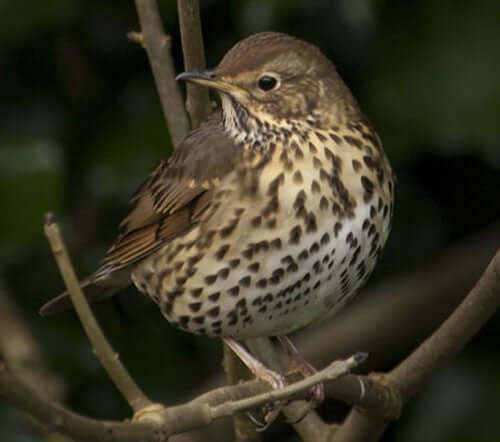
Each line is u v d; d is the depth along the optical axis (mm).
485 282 8578
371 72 11227
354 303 12477
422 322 12227
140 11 9789
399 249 12281
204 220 9367
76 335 11797
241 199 9258
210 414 7219
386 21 11180
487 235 12320
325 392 8680
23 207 10969
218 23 11672
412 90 11125
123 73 11750
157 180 10016
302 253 9219
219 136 9625
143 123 11477
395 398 8977
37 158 11039
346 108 9531
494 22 11117
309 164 9273
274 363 10172
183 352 11961
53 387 11391
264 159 9344
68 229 11680
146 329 11898
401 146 11133
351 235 9305
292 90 9398
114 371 7438
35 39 11328
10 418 11367
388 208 9555
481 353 11828
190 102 9711
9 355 11414
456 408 11617
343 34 11391
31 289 11867
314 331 12375
